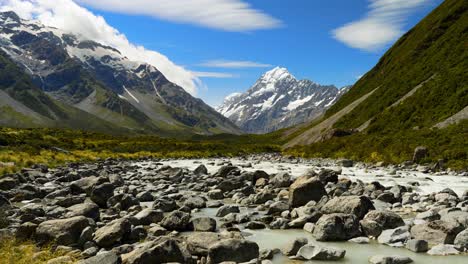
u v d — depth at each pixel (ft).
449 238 48.19
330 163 190.08
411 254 45.55
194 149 347.77
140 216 61.46
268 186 98.53
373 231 53.21
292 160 231.30
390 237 50.60
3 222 55.98
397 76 339.77
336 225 52.90
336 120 388.57
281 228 59.98
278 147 436.35
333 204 62.28
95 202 76.48
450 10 379.96
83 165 167.53
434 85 243.81
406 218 62.69
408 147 174.91
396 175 127.85
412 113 236.22
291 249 46.47
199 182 114.93
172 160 241.55
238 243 43.73
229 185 101.09
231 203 84.58
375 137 218.18
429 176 125.59
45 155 187.32
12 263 40.14
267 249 46.39
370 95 368.27
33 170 121.29
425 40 364.99
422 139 179.93
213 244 43.39
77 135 449.48
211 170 163.73
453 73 240.32
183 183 116.16
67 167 154.51
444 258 43.80
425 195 82.17
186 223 58.34
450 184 104.88
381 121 253.24
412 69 322.55
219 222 64.64
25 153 177.37
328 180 97.30
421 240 47.11
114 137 484.74
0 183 91.81
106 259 39.27
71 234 48.85
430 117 215.10
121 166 169.99
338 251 44.47
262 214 70.23
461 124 179.32
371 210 59.11
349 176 126.52
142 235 53.67
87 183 86.89
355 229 53.47
